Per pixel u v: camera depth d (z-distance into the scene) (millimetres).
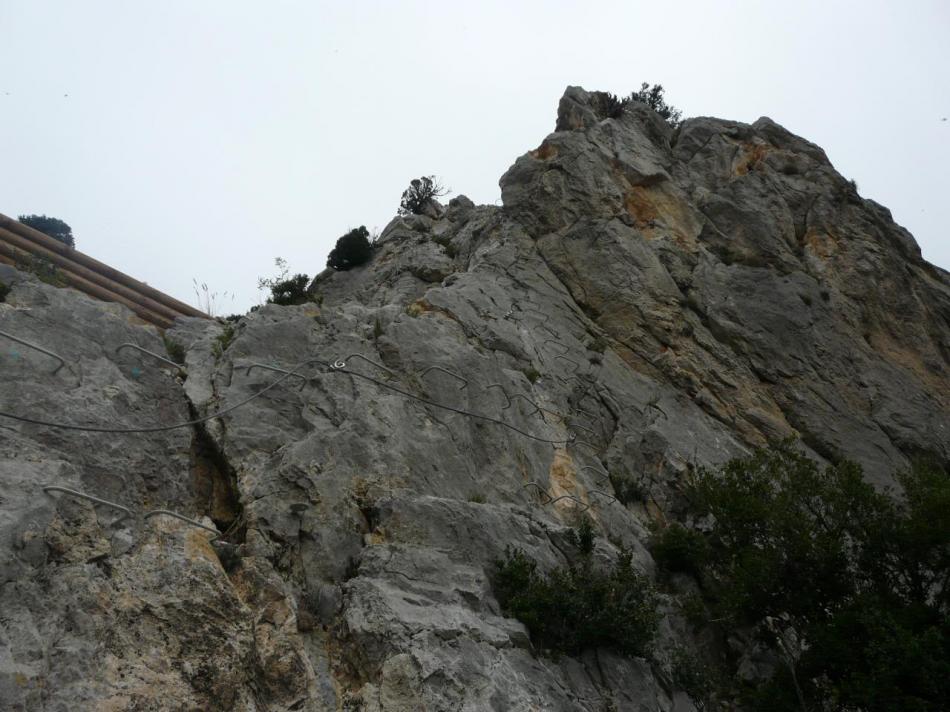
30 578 9672
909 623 13680
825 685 14094
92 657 9336
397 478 14492
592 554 15172
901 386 26516
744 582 15008
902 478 16469
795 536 15148
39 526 10203
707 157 32531
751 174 31734
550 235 27547
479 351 20219
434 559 13031
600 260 26453
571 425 20203
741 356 25391
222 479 14211
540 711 11273
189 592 10727
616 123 31891
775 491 16828
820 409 24594
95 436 12516
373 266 32688
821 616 14859
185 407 14859
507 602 13281
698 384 24016
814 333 26281
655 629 13852
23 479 10703
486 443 17109
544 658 12750
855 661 13586
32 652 8945
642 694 13188
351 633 11484
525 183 29594
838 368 25938
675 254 27406
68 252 21828
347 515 13477
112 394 13586
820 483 16312
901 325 29406
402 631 11352
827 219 31000
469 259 29078
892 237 33281
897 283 30234
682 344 24938
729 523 16359
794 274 28016
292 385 16031
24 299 14852
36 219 27172
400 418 15805
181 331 18500
